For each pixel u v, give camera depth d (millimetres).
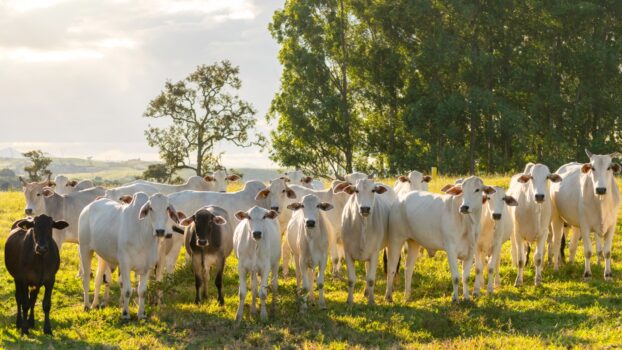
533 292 15359
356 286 16766
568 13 48062
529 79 48594
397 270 16688
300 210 15422
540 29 50438
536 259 16031
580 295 14875
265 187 18484
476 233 14500
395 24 50969
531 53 49531
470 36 51094
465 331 12906
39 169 86875
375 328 13133
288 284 16562
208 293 16219
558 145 47969
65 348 12344
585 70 49000
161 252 15484
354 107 54375
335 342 12359
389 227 15508
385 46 51750
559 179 15812
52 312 14984
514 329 12789
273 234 14312
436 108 47344
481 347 11672
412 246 15602
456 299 14516
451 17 49969
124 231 13867
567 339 12031
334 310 14336
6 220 25375
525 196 16031
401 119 51469
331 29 51875
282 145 54188
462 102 46469
